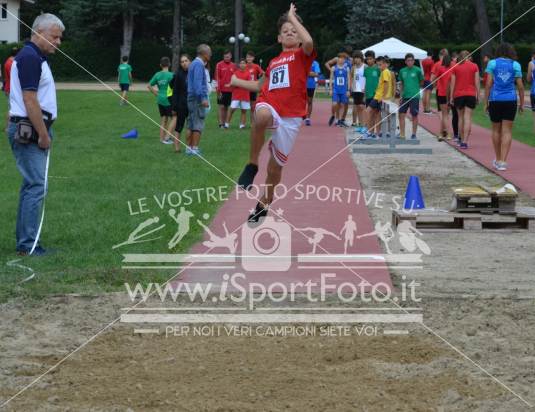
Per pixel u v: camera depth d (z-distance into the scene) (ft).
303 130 81.76
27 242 27.84
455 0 238.89
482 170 51.67
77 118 95.71
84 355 18.89
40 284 24.16
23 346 19.48
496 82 50.03
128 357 18.78
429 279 25.32
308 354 18.92
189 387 16.97
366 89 77.61
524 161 55.11
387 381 17.22
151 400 16.30
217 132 76.54
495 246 30.14
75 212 34.86
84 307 22.33
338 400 16.25
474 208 33.42
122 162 52.75
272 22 243.19
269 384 17.10
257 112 27.20
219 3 269.03
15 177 47.44
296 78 27.22
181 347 19.42
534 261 27.81
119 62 238.48
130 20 235.81
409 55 67.67
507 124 50.24
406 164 55.11
